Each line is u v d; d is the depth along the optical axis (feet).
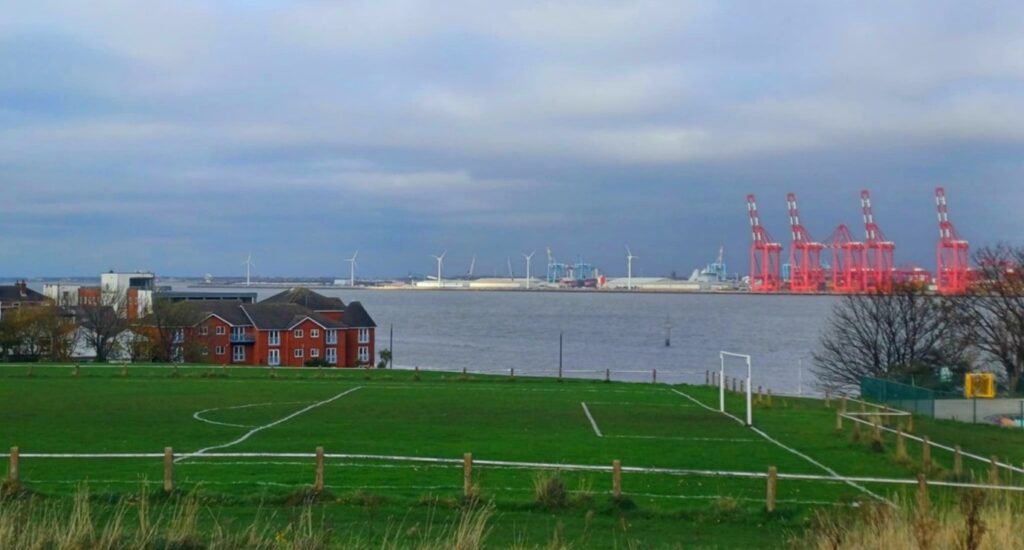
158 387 197.77
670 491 90.84
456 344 478.18
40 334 301.02
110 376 220.23
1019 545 49.65
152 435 127.95
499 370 334.24
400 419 150.82
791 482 98.27
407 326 628.69
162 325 320.09
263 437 126.82
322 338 364.38
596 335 540.93
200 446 116.67
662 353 425.69
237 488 84.38
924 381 217.77
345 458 104.32
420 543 59.93
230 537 55.21
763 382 310.86
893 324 245.45
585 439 130.41
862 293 444.55
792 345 464.24
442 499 79.87
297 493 80.43
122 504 66.64
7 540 48.78
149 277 504.84
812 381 309.63
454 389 206.80
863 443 129.80
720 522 78.74
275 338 353.31
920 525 51.08
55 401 168.86
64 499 75.05
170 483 79.97
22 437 124.47
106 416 149.07
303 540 53.98
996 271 249.34
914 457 120.88
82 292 397.60
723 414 168.45
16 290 453.99
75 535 50.67
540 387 216.95
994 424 158.71
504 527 72.95
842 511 69.00
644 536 72.38
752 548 68.54
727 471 101.65
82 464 98.17
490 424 146.61
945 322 246.68
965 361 232.73
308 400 177.88
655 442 129.29
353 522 71.87
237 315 349.20
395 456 105.50
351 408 165.89
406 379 228.43
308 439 125.08
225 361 341.00
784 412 174.29
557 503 80.84
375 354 399.65
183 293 473.67
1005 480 101.40
